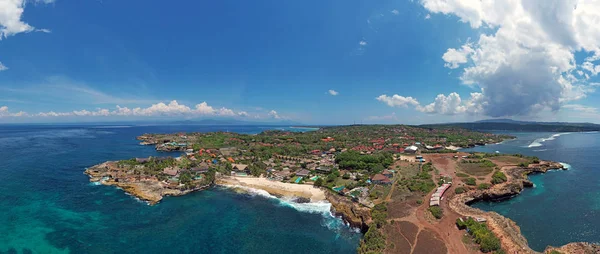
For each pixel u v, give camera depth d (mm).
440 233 71062
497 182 117000
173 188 113438
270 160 170125
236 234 78188
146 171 131875
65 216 86938
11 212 88562
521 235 72688
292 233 79062
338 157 159125
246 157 179625
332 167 144125
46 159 170875
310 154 194500
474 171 138250
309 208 97312
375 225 75438
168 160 155375
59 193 107312
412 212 84375
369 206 89875
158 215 89938
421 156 185375
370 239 68688
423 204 90688
